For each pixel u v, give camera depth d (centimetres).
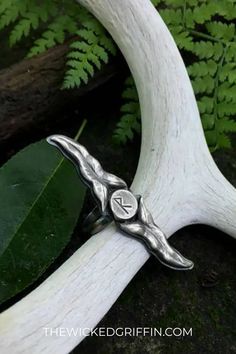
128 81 25
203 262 24
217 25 25
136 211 21
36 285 23
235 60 25
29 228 23
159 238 21
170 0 26
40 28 30
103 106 27
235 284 24
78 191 23
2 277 22
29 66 25
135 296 23
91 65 25
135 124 25
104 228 21
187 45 25
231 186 23
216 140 25
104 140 27
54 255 22
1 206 23
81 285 20
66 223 23
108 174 21
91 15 26
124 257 21
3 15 26
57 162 24
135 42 23
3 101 24
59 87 25
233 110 25
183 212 22
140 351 23
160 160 22
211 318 23
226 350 23
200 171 23
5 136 25
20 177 23
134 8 23
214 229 24
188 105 23
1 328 19
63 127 27
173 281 24
